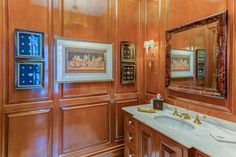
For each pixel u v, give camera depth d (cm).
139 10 292
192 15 200
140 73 296
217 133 149
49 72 213
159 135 164
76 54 231
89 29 243
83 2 238
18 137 195
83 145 243
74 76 230
